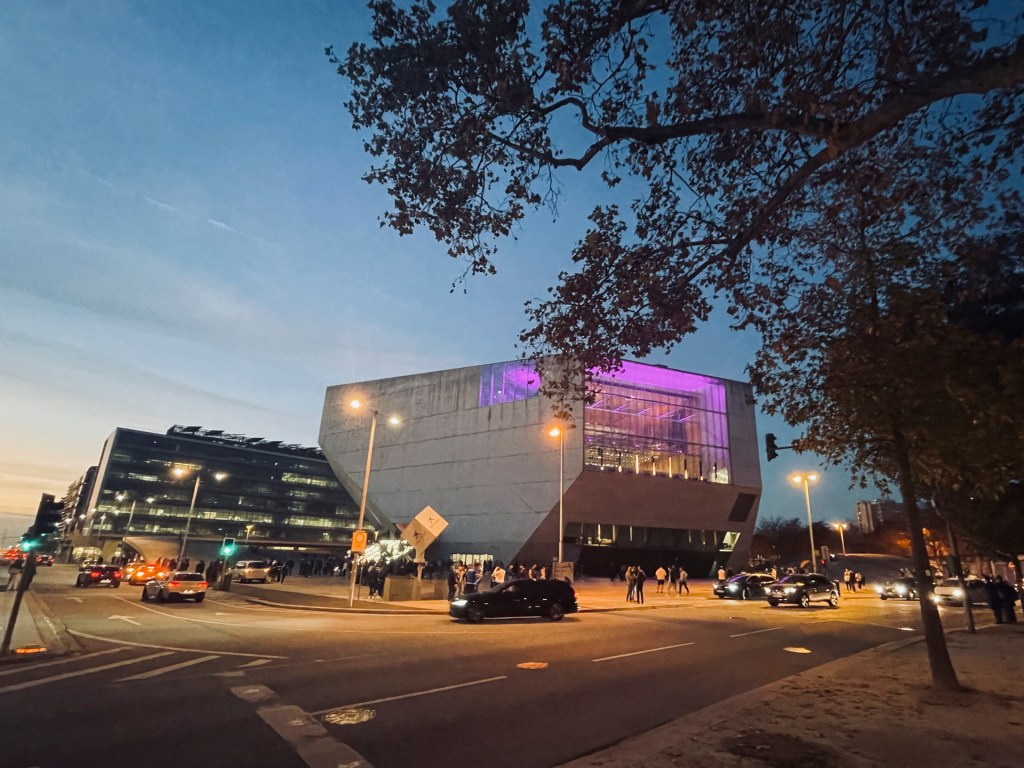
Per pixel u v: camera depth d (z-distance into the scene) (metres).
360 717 7.72
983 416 7.77
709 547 59.22
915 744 6.50
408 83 7.20
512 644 14.37
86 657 12.03
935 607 9.78
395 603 26.28
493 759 6.29
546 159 7.64
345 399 74.56
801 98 6.42
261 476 140.88
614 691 9.55
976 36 5.54
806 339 9.77
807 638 16.92
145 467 126.69
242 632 16.12
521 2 6.50
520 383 57.16
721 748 6.41
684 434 56.66
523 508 53.28
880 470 10.96
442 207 8.19
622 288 8.56
